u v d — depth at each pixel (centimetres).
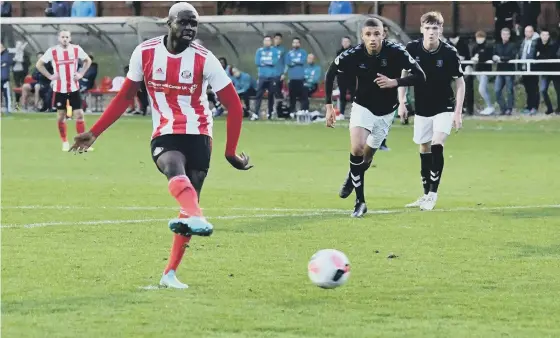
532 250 2566
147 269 2312
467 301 2002
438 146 3306
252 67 8138
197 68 2077
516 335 1744
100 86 8625
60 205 3406
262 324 1811
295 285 2142
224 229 2892
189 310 1914
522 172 4475
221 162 4919
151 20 8194
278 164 4838
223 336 1730
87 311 1906
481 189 3906
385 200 3581
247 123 7450
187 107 2094
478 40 7212
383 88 3075
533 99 7200
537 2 7312
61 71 5506
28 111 8725
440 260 2430
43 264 2359
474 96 7625
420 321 1841
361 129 3112
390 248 2592
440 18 3284
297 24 7788
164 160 2044
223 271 2291
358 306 1955
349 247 2605
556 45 7069
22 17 8838
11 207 3350
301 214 3216
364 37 3061
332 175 4397
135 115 8438
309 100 7962
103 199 3572
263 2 8419
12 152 5450
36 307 1938
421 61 3303
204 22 7875
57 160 5038
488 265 2369
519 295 2055
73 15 8662
